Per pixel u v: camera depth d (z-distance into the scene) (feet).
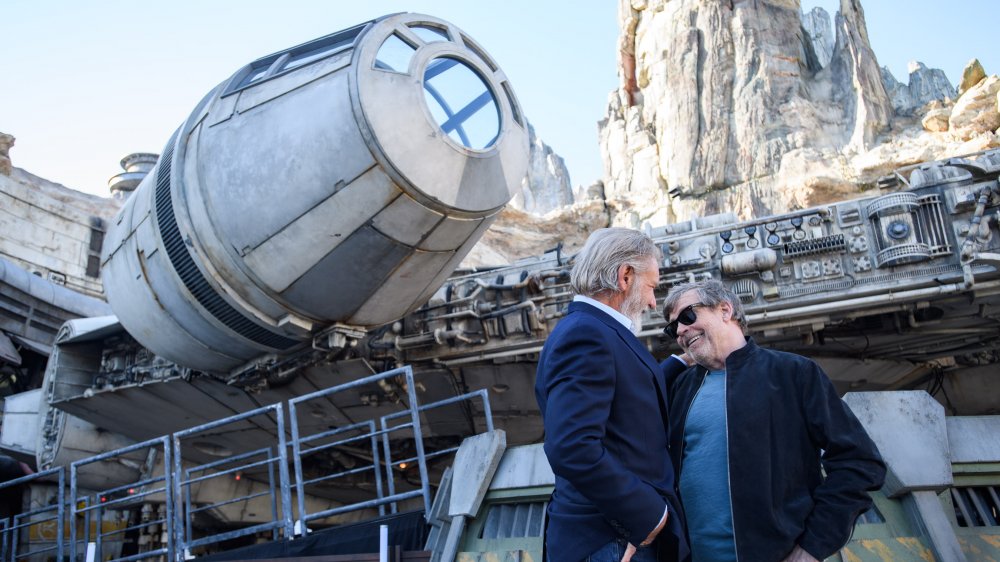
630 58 179.42
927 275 40.75
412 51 37.32
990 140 116.06
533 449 19.30
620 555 10.49
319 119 36.50
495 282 48.32
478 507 18.60
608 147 172.55
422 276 40.14
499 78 39.27
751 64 155.33
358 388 50.16
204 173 39.68
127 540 61.98
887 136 139.03
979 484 15.80
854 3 157.69
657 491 10.87
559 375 10.78
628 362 11.14
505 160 37.91
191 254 40.24
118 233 47.37
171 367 52.95
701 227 45.75
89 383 60.49
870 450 11.35
